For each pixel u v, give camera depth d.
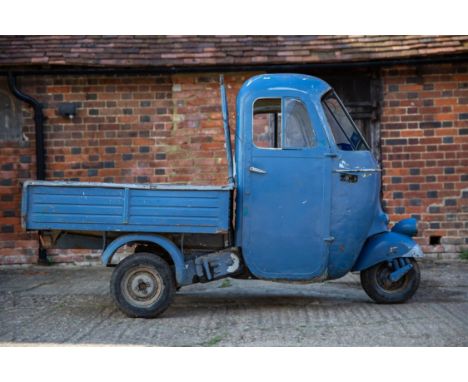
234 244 7.51
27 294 8.87
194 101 11.12
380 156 11.16
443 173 11.09
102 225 7.12
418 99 11.12
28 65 10.94
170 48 10.98
